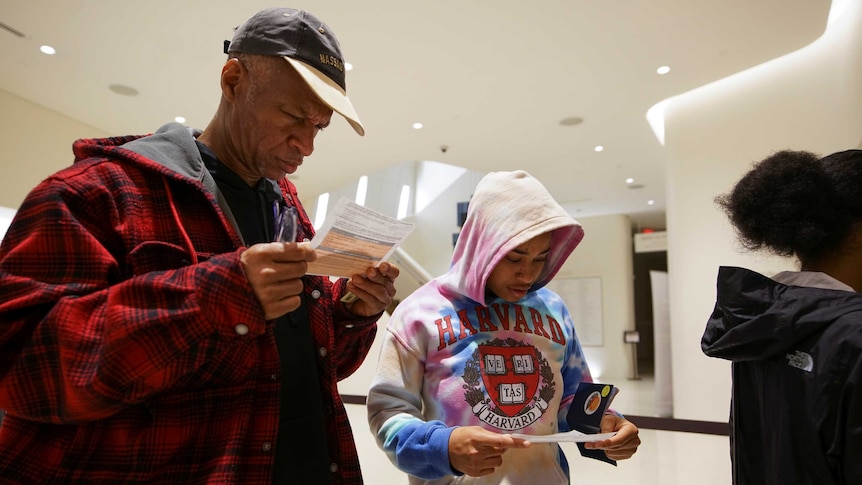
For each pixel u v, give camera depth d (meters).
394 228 0.95
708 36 4.28
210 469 0.81
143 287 0.71
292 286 0.76
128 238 0.81
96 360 0.68
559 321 1.36
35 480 0.75
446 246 10.62
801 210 0.97
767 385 0.92
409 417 1.15
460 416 1.17
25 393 0.69
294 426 0.99
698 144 5.27
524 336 1.27
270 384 0.92
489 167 7.90
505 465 1.16
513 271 1.25
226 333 0.73
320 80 0.94
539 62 4.74
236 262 0.74
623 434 1.13
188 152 0.97
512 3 3.90
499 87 5.25
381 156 7.39
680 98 5.48
